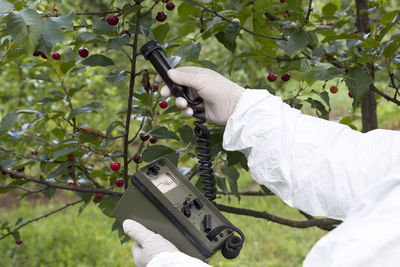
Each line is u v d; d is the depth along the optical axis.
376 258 0.61
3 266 4.35
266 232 5.07
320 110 1.66
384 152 0.99
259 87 1.82
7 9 1.13
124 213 1.14
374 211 0.66
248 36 1.95
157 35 1.61
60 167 1.94
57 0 1.51
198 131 1.41
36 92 4.37
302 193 1.05
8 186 1.99
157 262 0.98
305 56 2.04
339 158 1.02
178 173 1.18
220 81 1.29
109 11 1.45
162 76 1.34
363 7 2.16
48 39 1.15
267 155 1.09
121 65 2.39
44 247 4.68
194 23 2.22
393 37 1.85
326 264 0.66
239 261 4.43
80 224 5.25
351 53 1.69
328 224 2.16
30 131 2.90
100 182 3.56
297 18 1.68
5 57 1.58
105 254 4.61
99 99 5.09
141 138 1.95
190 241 1.08
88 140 1.76
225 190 2.14
